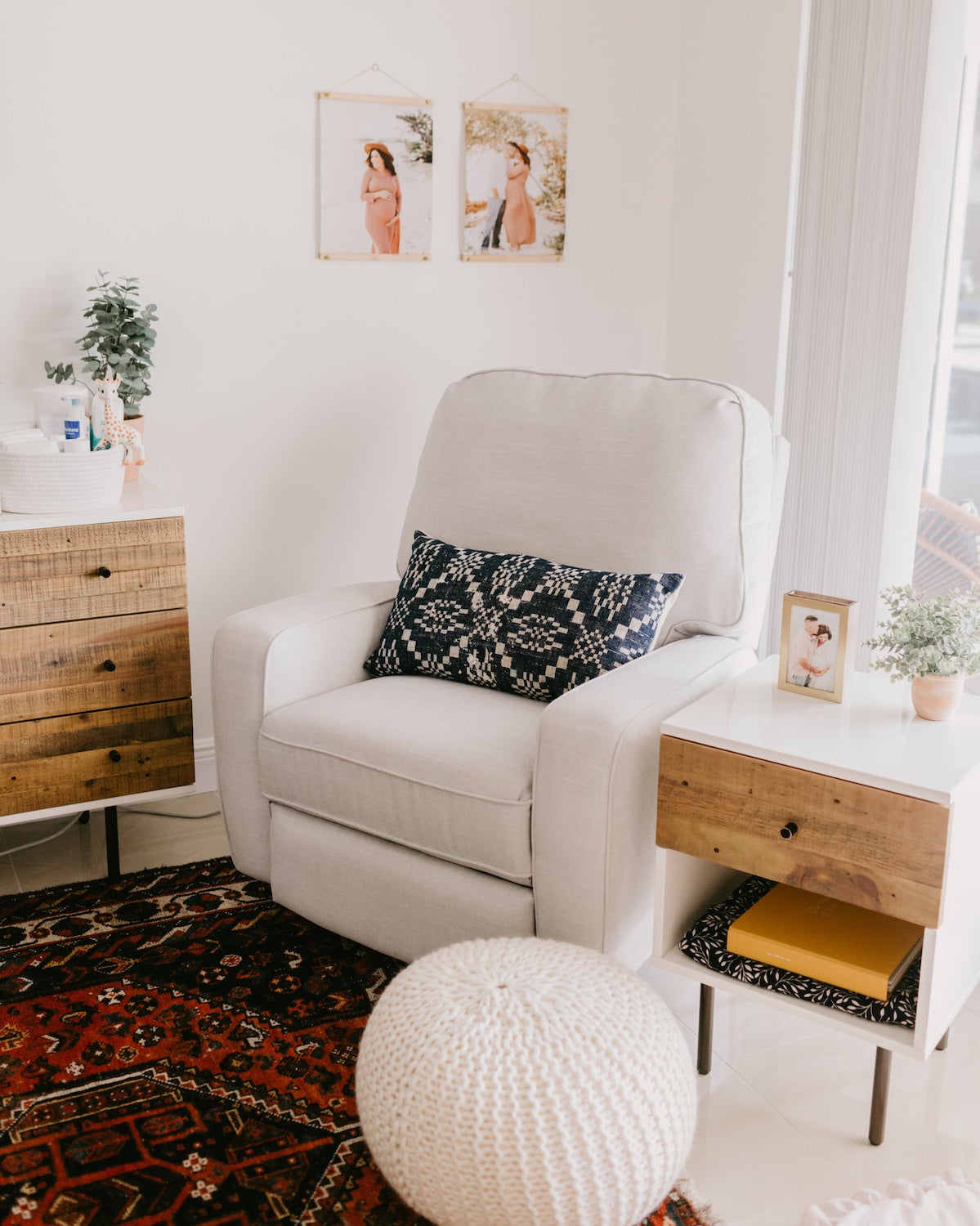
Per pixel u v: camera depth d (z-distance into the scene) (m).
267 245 2.74
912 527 2.74
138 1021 1.96
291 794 2.16
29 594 2.19
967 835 1.62
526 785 1.88
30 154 2.46
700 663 2.04
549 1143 1.38
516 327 3.11
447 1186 1.41
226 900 2.37
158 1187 1.61
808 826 1.67
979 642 1.74
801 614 1.88
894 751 1.67
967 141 3.05
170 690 2.37
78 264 2.55
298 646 2.24
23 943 2.20
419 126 2.84
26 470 2.16
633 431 2.30
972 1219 1.54
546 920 1.89
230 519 2.85
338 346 2.88
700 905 1.94
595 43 3.03
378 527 3.06
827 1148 1.71
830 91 2.62
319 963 2.14
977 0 2.66
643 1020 1.50
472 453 2.48
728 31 2.94
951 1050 1.95
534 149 3.00
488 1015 1.47
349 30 2.72
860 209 2.59
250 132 2.67
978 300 3.55
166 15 2.52
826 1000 1.70
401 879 2.03
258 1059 1.87
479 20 2.87
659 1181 1.45
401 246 2.90
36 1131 1.70
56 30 2.43
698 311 3.18
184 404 2.73
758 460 2.26
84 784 2.33
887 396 2.61
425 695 2.19
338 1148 1.68
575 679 2.10
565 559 2.32
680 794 1.78
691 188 3.14
